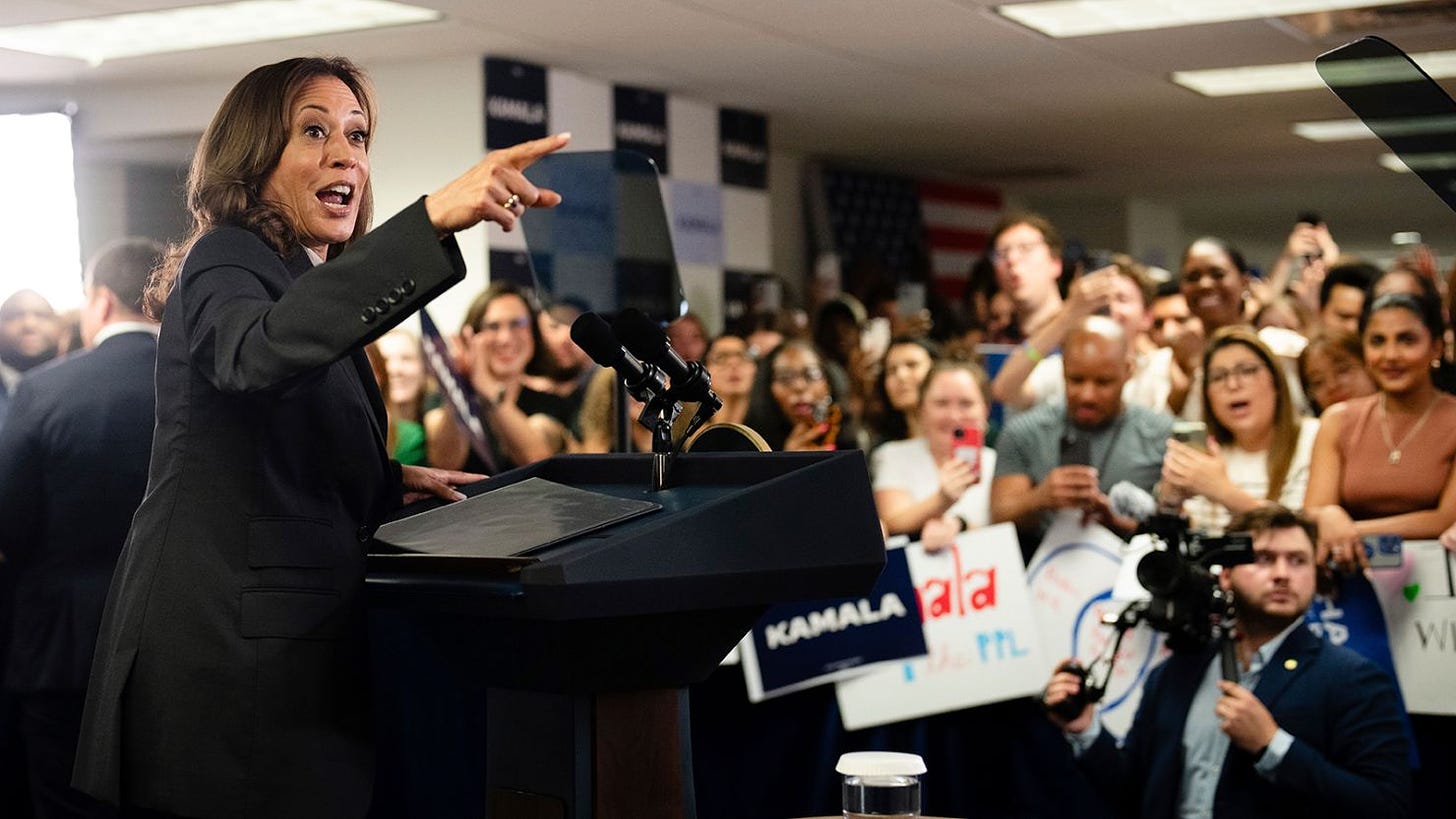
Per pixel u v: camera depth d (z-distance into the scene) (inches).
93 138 264.1
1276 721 125.3
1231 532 125.5
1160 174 434.0
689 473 61.4
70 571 130.4
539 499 59.3
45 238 262.2
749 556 53.7
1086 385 141.7
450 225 53.3
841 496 56.7
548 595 49.2
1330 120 337.4
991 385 156.4
